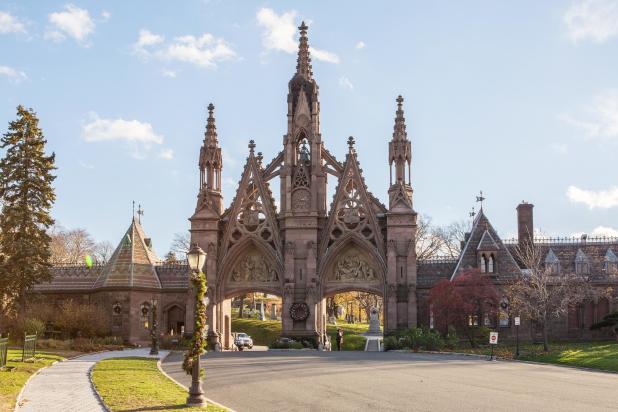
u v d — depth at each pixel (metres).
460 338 64.56
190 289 73.50
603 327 66.50
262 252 73.50
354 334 94.69
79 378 32.41
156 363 42.75
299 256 71.19
